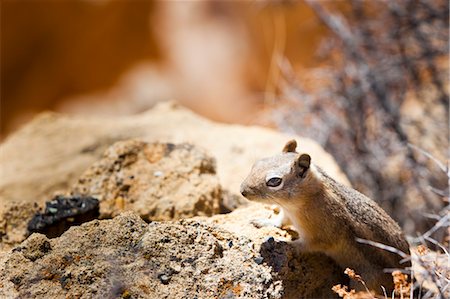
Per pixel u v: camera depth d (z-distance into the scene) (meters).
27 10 28.41
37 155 11.72
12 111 29.72
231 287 7.17
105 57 29.92
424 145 12.78
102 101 29.56
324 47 14.99
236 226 8.17
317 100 13.95
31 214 9.07
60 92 30.05
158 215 9.04
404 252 7.93
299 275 7.69
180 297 6.92
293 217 7.79
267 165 7.72
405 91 13.58
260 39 25.39
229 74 26.81
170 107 13.56
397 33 13.82
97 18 28.95
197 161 9.62
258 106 18.16
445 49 13.48
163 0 29.44
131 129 12.39
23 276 7.03
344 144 13.28
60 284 6.94
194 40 28.52
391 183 12.46
